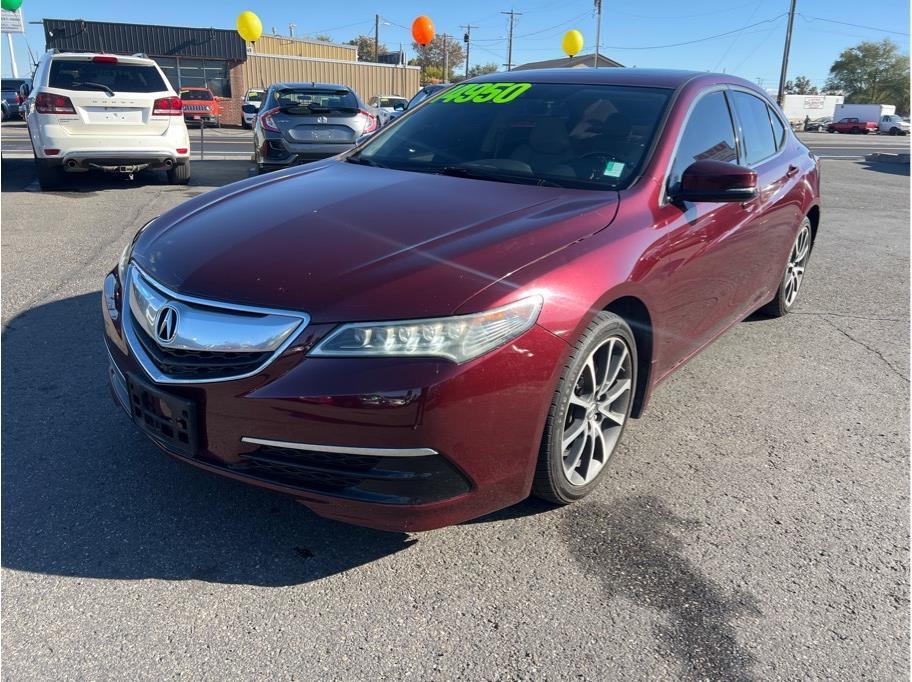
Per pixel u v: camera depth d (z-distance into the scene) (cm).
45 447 292
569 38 1520
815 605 222
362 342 202
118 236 648
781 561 243
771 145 430
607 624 212
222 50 3167
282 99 946
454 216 257
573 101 345
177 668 190
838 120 5909
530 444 226
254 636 202
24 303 462
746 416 352
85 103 845
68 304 462
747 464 306
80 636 200
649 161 299
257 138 958
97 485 268
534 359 217
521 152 323
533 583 228
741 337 465
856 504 279
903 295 575
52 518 249
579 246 242
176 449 228
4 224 684
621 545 248
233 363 212
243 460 218
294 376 204
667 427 338
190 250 245
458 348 203
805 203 457
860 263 679
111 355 256
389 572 230
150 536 242
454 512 221
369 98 4038
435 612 214
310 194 292
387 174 321
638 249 260
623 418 283
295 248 234
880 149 2678
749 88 416
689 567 238
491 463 219
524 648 202
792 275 495
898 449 324
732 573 236
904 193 1195
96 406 327
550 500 258
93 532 243
